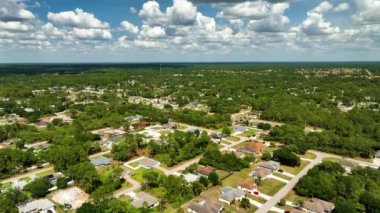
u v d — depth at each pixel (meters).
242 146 167.50
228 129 193.50
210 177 122.94
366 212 103.25
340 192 112.25
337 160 150.38
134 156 157.25
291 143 171.38
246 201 105.44
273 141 182.38
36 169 139.25
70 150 140.25
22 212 98.88
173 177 116.75
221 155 145.25
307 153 163.75
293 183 125.31
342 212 97.81
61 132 181.00
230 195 110.38
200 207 101.00
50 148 152.75
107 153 160.62
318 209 101.94
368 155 158.12
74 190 114.69
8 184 121.56
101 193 105.00
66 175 123.94
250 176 132.25
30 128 195.38
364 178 120.75
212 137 186.12
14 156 137.25
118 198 110.81
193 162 149.38
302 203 105.75
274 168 137.38
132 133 195.12
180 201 107.62
